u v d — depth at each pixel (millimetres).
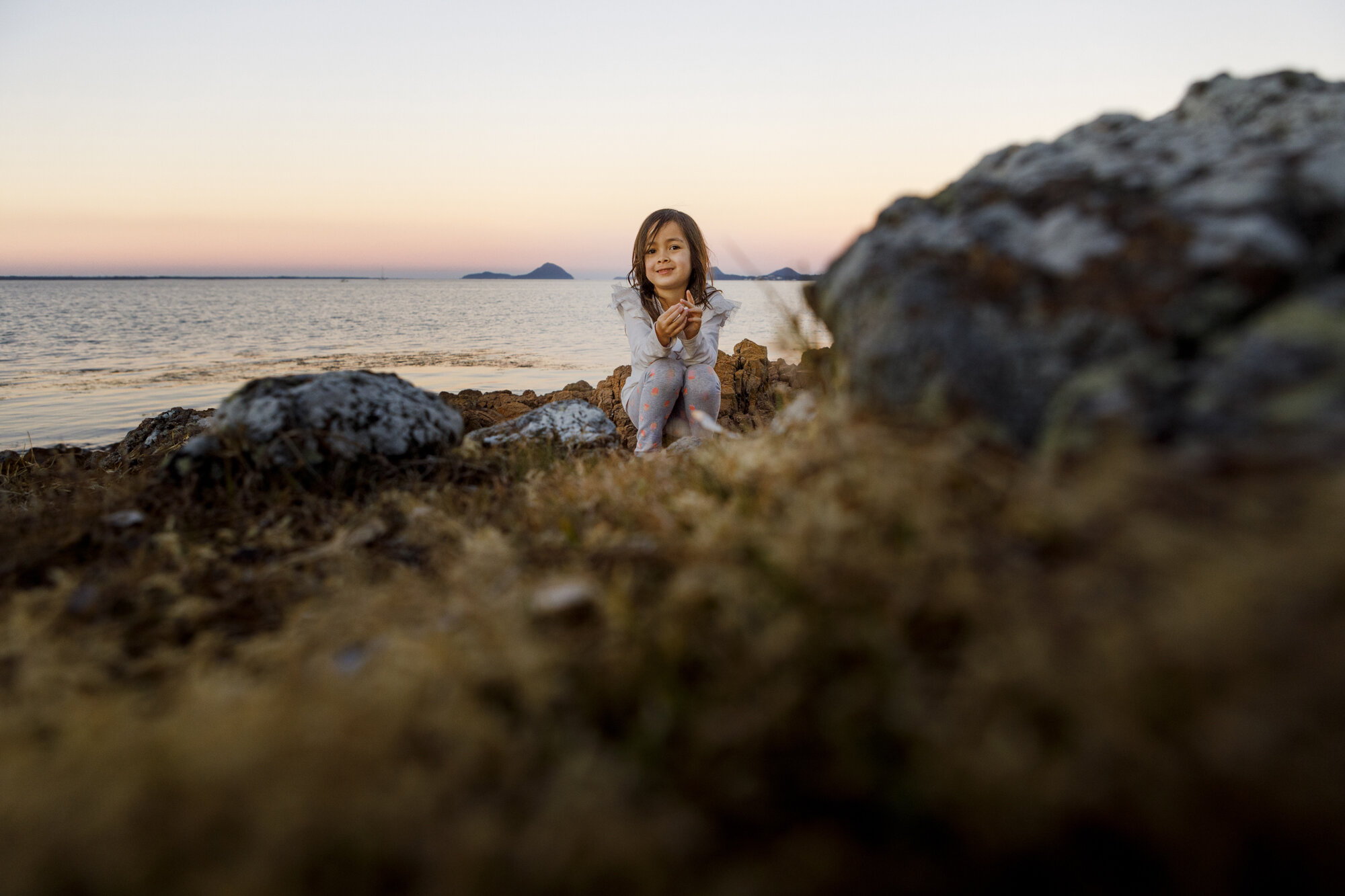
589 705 1224
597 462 2977
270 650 1545
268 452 2564
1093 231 1629
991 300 1658
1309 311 1254
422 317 56844
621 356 26719
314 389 2719
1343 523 886
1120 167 1797
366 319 52969
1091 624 992
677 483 2199
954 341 1634
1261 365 1228
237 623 1801
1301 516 940
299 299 103188
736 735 1064
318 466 2619
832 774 1001
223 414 2693
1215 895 778
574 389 10938
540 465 2961
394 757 1090
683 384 4504
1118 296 1494
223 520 2373
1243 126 1954
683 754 1090
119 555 2160
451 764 1055
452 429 3080
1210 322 1398
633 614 1403
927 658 1141
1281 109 1890
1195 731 828
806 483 1670
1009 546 1263
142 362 22859
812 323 2453
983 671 988
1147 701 873
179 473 2547
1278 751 781
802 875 864
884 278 1833
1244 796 789
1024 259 1680
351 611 1670
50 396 15367
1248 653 837
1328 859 755
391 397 2900
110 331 37406
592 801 941
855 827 968
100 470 3885
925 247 1848
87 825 961
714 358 4559
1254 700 814
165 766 1066
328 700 1199
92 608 1818
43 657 1524
